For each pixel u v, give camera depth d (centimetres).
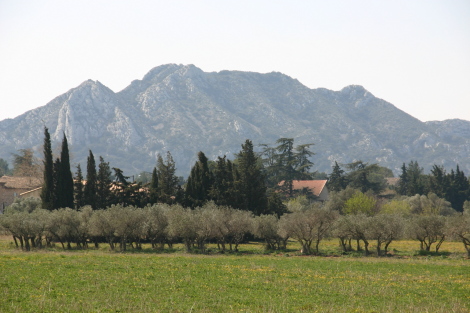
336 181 18938
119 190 12256
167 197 12069
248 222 8881
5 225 8612
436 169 19662
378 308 3897
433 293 4503
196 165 12219
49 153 11462
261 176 12012
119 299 3956
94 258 6894
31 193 15125
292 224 8625
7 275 4947
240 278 5150
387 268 6194
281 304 3941
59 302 3841
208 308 3772
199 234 8562
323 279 5181
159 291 4331
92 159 12069
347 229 8338
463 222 7912
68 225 9269
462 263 6850
